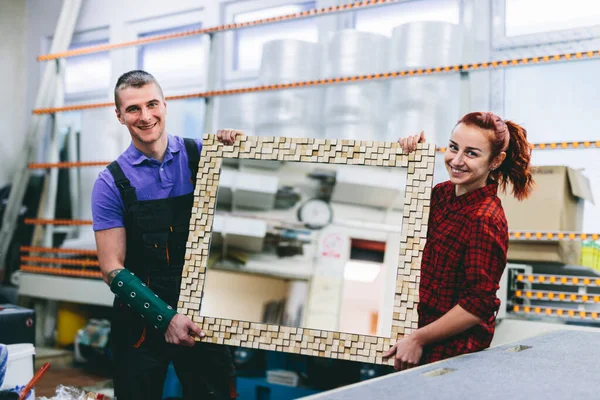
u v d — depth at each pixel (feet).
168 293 7.20
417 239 6.01
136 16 17.92
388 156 6.26
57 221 16.74
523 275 10.16
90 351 14.85
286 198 6.57
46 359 15.81
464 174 5.83
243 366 12.10
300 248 6.45
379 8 14.28
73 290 15.60
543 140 12.19
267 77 13.29
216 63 14.70
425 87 11.63
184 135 16.24
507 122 6.16
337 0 14.60
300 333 6.21
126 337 7.23
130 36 18.13
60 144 18.79
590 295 9.57
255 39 16.10
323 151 6.50
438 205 6.26
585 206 11.40
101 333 14.94
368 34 12.56
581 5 12.01
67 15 18.45
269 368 11.75
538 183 9.98
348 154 6.41
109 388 13.02
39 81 19.98
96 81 18.92
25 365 7.79
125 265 7.39
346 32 12.57
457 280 5.82
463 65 10.87
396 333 5.90
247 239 6.66
